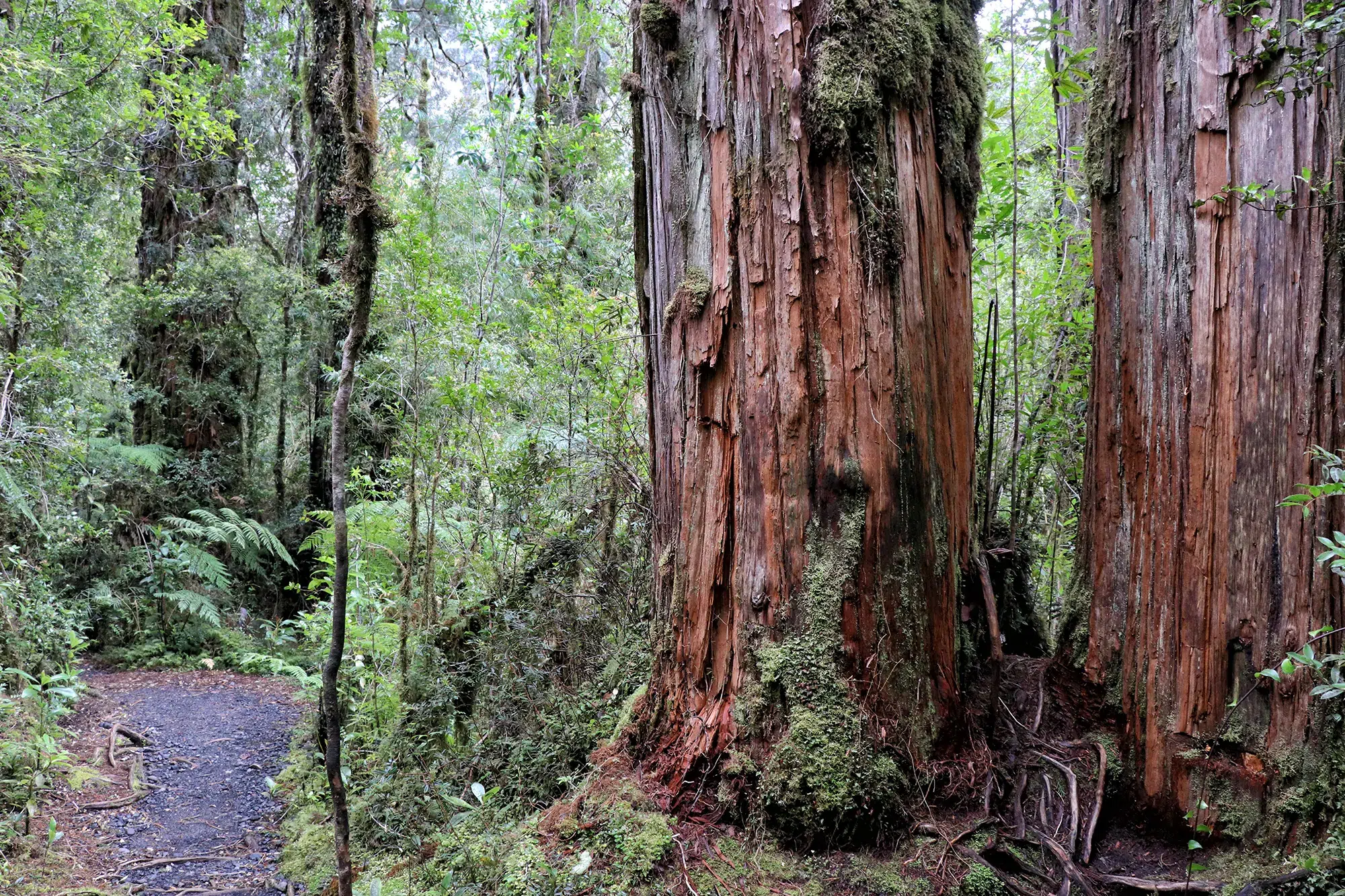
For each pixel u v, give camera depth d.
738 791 2.98
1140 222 3.05
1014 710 3.39
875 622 2.98
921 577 3.08
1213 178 2.77
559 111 10.99
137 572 9.12
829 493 2.99
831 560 2.97
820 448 2.99
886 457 3.01
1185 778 2.78
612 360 5.84
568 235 9.04
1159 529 2.93
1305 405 2.53
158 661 8.66
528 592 4.82
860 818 2.82
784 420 3.01
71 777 4.83
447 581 5.63
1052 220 4.90
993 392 4.10
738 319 3.12
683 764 3.13
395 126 10.61
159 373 10.67
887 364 3.02
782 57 3.01
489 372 6.25
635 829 2.98
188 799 4.78
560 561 4.97
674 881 2.79
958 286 3.46
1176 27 2.91
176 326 10.59
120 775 5.08
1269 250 2.62
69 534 7.25
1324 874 2.38
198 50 11.14
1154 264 2.99
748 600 3.08
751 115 3.06
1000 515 4.92
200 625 9.27
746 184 3.07
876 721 2.95
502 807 3.60
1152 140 3.00
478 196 9.57
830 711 2.89
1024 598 4.01
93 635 8.74
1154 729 2.88
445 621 4.94
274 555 11.20
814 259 3.00
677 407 3.34
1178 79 2.90
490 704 4.27
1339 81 2.49
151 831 4.28
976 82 3.61
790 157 2.99
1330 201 2.48
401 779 4.02
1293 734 2.56
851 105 2.94
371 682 5.16
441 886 3.11
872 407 2.99
